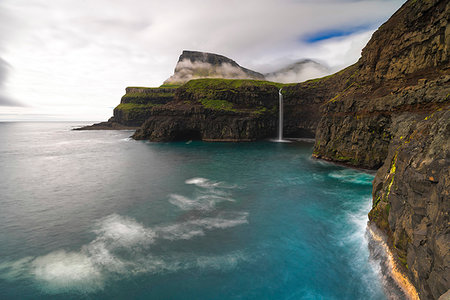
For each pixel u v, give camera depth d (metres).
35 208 29.62
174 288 15.39
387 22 43.34
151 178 43.69
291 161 57.53
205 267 17.42
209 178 43.03
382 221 18.73
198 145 90.62
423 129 16.42
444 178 10.73
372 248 18.14
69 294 14.97
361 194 32.75
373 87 44.81
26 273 17.03
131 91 195.00
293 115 105.12
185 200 31.59
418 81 33.16
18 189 37.81
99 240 21.52
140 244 20.69
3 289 15.41
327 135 54.34
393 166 21.34
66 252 19.66
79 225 24.69
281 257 18.53
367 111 43.91
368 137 44.09
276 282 15.82
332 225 23.61
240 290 15.18
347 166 48.44
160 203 30.66
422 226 12.09
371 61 45.69
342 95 54.28
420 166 13.45
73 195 34.56
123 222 25.23
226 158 63.22
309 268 17.12
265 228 23.30
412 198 13.65
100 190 36.78
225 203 30.33
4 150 83.38
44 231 23.47
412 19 35.22
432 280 9.80
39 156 70.06
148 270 17.12
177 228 23.58
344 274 16.38
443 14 29.95
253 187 37.00
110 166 54.94
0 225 24.88
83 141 111.06
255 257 18.56
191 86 119.50
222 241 21.03
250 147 84.12
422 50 33.78
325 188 35.59
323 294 14.66
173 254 19.09
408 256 12.83
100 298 14.62
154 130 105.25
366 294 14.41
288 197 32.09
